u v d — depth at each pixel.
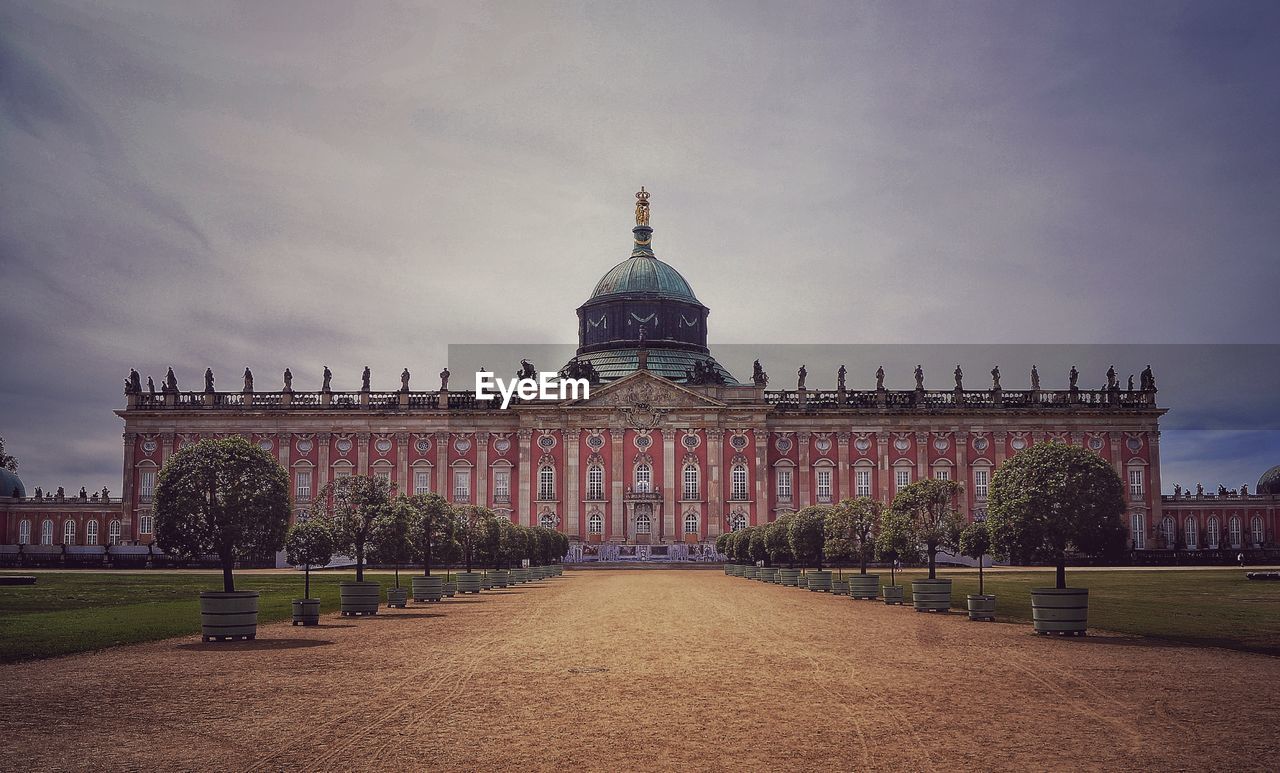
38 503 143.38
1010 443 139.25
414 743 20.69
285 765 19.06
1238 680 27.77
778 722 22.55
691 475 137.62
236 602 38.03
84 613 48.97
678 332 157.75
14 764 19.12
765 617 47.66
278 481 42.28
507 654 33.69
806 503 138.62
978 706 24.23
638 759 19.47
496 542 75.62
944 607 51.00
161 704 24.67
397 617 49.03
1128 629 40.88
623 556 131.12
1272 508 141.38
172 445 138.00
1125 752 19.81
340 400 140.12
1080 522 41.38
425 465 138.62
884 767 18.86
